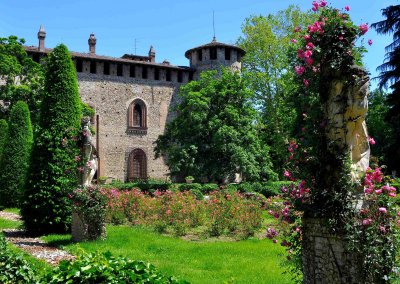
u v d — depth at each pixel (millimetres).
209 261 9617
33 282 6219
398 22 28516
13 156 23781
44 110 14641
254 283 7684
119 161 43594
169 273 8312
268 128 39000
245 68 41344
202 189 28109
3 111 31656
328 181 5711
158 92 46250
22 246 11711
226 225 13891
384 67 28766
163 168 45625
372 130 39312
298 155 6148
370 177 5457
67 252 10789
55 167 14156
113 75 44469
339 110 5684
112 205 16172
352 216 5375
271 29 40000
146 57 50469
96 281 4609
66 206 14227
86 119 12891
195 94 31719
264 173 31578
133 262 4934
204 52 45094
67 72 14930
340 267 5398
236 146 30062
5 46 31375
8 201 23531
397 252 5516
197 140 31625
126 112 44562
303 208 5859
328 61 5902
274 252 10703
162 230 14305
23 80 31844
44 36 41406
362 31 5996
